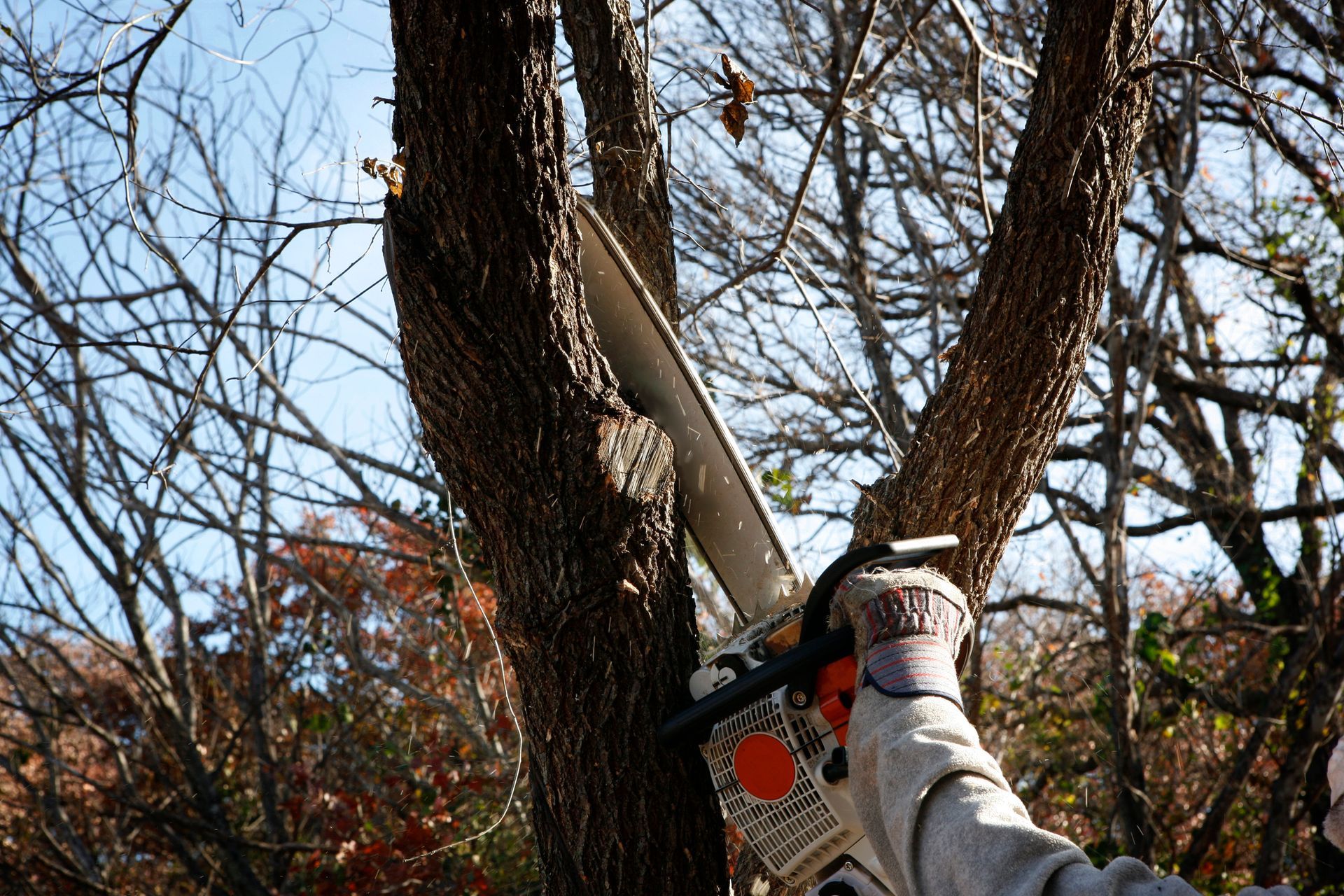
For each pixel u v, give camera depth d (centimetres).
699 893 174
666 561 180
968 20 301
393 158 181
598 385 180
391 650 779
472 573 541
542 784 178
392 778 596
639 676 173
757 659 167
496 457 171
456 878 543
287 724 793
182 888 748
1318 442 721
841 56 563
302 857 637
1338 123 236
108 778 800
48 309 547
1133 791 554
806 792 151
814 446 560
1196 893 106
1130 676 583
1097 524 593
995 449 209
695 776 177
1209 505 759
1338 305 786
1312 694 616
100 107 217
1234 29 252
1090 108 206
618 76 274
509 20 165
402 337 175
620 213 268
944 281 626
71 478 638
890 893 146
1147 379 585
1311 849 724
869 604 144
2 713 843
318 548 782
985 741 703
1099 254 208
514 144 167
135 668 641
